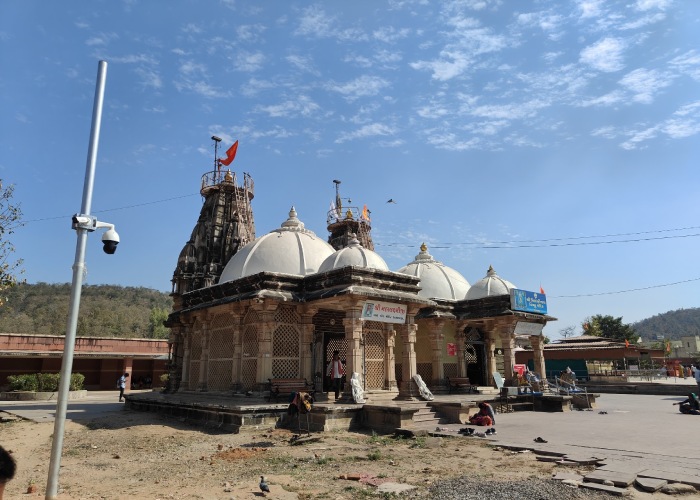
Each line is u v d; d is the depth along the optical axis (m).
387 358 17.98
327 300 15.98
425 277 25.53
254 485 7.57
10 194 16.28
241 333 17.16
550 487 6.99
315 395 16.56
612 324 65.62
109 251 6.60
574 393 20.23
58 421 5.97
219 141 28.31
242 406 13.69
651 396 27.33
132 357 36.53
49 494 5.77
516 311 21.81
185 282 24.30
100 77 6.82
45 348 33.88
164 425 15.14
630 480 7.32
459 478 7.66
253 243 20.53
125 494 7.16
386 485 7.38
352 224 36.69
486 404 14.54
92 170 6.59
